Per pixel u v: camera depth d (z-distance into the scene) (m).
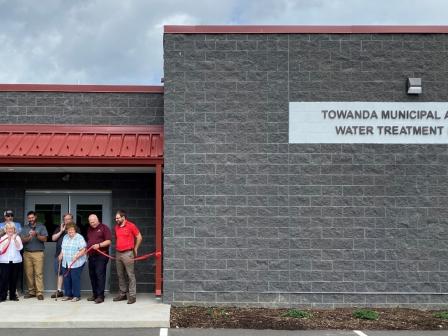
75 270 13.61
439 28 13.52
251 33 13.44
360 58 13.46
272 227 13.20
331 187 13.26
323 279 13.13
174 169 13.27
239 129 13.34
